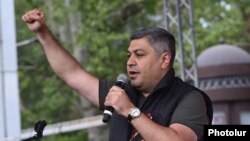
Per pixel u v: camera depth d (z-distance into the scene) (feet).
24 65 106.01
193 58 54.24
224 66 61.41
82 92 22.80
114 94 18.80
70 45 94.43
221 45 64.44
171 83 20.30
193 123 19.31
